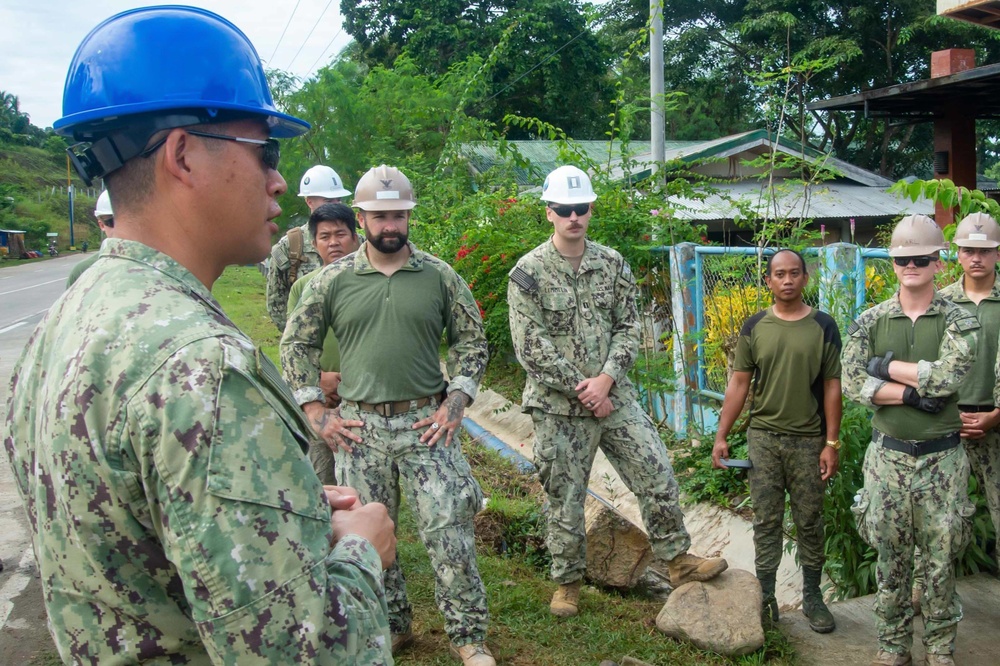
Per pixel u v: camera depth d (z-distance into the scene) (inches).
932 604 135.9
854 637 151.3
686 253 254.2
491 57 728.3
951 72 372.8
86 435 42.4
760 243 229.3
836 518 171.0
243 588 41.1
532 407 158.2
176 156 48.9
